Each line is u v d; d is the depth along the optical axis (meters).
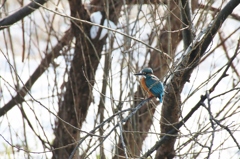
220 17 9.45
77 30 12.51
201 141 10.73
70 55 12.82
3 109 13.51
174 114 9.96
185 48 10.05
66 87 12.84
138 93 12.53
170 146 10.34
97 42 12.48
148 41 13.69
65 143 12.80
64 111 12.76
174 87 9.55
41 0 11.82
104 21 12.52
